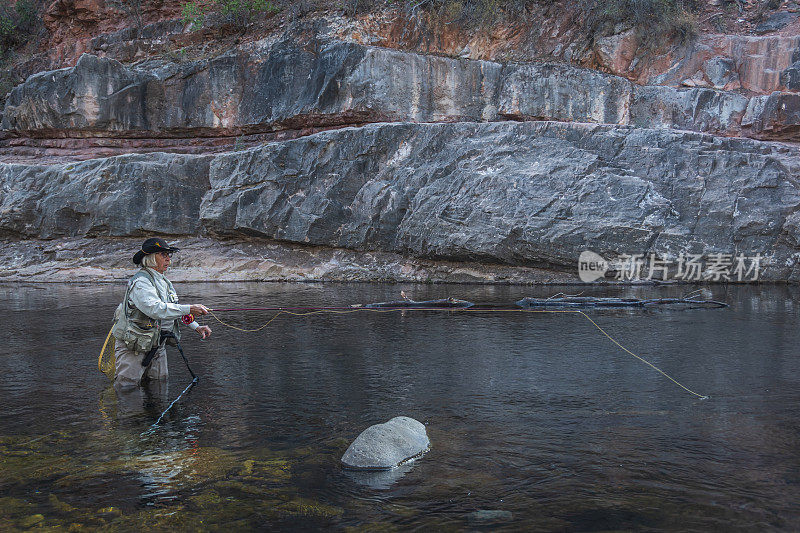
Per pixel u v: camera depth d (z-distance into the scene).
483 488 3.06
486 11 18.98
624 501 2.88
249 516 2.79
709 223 14.08
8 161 19.97
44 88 19.70
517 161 14.96
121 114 19.58
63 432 3.98
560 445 3.65
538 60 18.67
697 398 4.67
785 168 14.27
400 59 17.69
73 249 16.62
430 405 4.54
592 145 14.96
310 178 15.90
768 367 5.70
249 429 4.02
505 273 14.69
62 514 2.82
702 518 2.70
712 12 19.48
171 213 16.67
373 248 15.68
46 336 7.64
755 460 3.37
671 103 17.34
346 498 2.97
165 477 3.24
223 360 6.21
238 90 19.27
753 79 17.69
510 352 6.53
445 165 15.27
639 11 17.97
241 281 15.27
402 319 8.95
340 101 17.89
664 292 12.27
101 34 23.89
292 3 21.12
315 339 7.36
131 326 5.10
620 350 6.59
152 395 4.90
